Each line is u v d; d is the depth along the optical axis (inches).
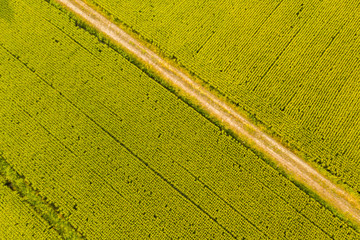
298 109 672.4
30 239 602.5
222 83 692.1
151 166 643.5
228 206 613.9
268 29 727.1
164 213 612.1
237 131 670.5
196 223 605.3
